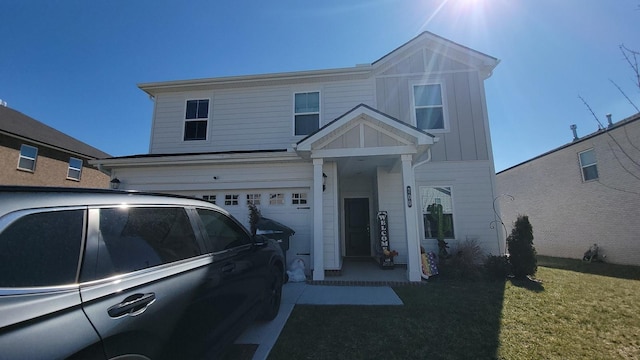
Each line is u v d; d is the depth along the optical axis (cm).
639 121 1084
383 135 753
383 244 904
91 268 170
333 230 807
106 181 2166
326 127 743
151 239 226
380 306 524
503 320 452
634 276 838
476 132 980
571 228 1405
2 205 146
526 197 1712
